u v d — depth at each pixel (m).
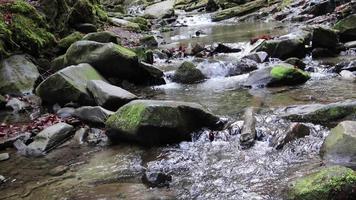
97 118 11.01
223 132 9.44
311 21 25.62
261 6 35.16
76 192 7.61
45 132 10.22
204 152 8.80
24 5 17.47
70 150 9.71
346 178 6.11
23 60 15.42
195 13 40.81
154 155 8.93
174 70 16.12
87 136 10.37
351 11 23.20
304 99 11.30
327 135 8.27
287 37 16.89
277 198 6.64
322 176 6.30
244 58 16.33
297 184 6.54
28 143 10.26
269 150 8.50
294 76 13.02
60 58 15.68
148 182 7.55
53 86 12.70
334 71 14.06
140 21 33.16
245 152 8.55
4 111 12.99
